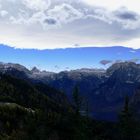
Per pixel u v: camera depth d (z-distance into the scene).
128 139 120.69
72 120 119.19
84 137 113.62
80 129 115.06
